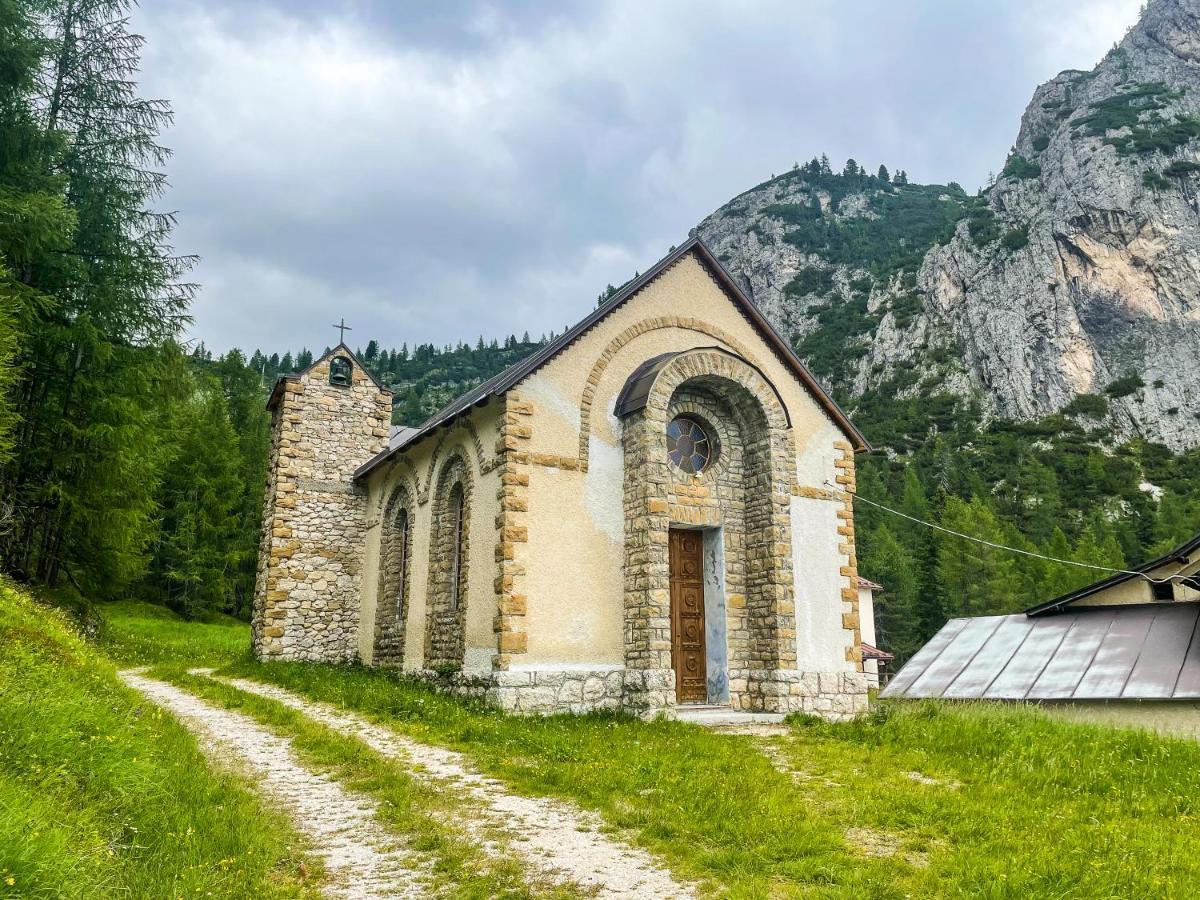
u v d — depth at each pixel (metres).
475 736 11.80
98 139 20.64
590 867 6.64
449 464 18.17
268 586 23.61
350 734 11.90
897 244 181.88
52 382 20.28
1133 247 119.81
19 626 11.95
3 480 19.38
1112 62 162.38
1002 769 10.24
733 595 16.56
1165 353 112.38
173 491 47.41
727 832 7.47
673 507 16.34
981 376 119.50
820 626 16.97
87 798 6.14
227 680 19.23
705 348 16.45
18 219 16.38
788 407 18.14
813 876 6.46
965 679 18.05
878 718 13.81
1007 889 5.99
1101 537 76.19
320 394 25.39
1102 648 17.34
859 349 140.12
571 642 14.80
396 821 7.67
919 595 63.19
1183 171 123.38
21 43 17.84
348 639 24.16
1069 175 129.38
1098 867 6.50
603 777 9.47
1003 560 65.31
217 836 6.34
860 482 91.94
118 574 23.80
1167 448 101.69
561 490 15.34
